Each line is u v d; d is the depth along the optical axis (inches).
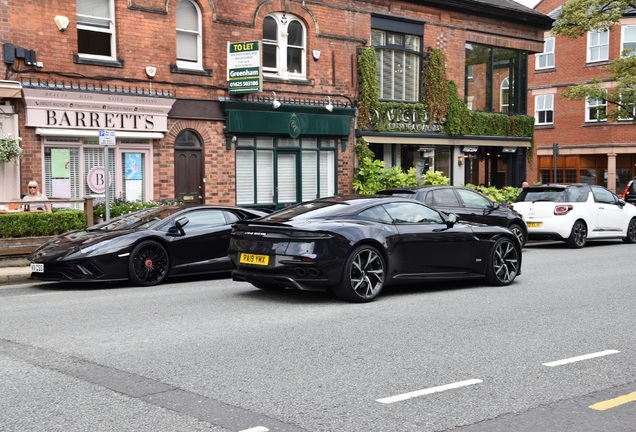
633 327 305.0
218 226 470.6
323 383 217.5
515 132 1042.7
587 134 1451.8
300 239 347.9
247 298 379.2
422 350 260.2
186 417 185.6
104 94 638.5
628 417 189.9
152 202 663.8
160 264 442.6
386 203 387.9
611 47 1402.6
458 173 973.8
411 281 381.7
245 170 761.0
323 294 392.2
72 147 634.8
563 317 326.0
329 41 821.2
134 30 668.1
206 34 717.3
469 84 985.5
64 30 622.8
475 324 308.5
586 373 231.9
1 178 589.6
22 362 241.3
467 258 406.0
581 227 683.4
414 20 902.4
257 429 176.9
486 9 981.2
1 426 178.9
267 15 775.1
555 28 1041.5
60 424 180.4
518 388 214.4
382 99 882.8
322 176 829.2
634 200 969.5
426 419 185.6
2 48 591.8
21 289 433.7
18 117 601.0
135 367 234.8
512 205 705.6
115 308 349.1
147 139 679.7
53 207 603.8
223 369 232.7
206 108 717.9
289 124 777.6
